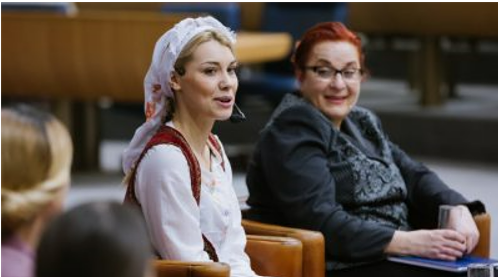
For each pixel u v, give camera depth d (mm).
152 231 4566
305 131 5562
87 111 12031
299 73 5766
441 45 15227
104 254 2537
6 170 3105
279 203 5488
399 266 5441
